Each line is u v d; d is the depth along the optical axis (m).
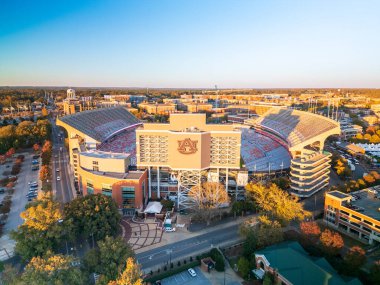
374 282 80.56
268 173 166.62
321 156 163.00
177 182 149.88
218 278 92.50
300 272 81.62
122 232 120.25
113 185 134.00
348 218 116.94
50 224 97.69
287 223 115.06
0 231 119.06
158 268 97.06
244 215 134.38
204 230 122.06
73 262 81.69
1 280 73.56
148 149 142.12
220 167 142.88
